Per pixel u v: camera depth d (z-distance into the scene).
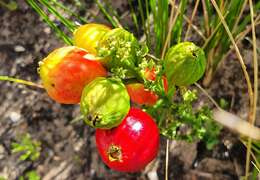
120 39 0.09
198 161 0.15
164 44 0.13
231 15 0.13
